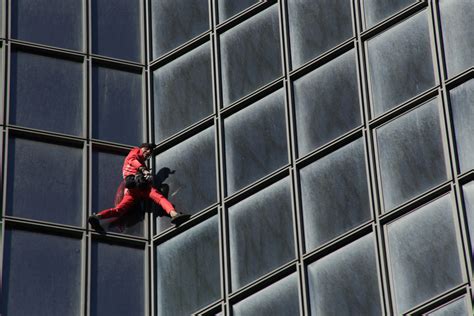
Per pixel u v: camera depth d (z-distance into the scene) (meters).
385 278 45.66
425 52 48.28
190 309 48.41
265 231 48.16
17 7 52.62
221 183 49.56
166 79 52.31
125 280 49.28
